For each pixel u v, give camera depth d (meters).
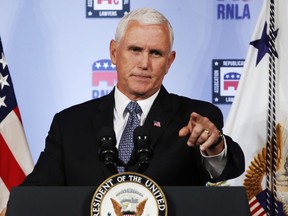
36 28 11.06
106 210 4.93
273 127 9.65
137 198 4.95
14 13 11.09
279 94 9.77
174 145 6.81
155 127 6.92
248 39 10.95
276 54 9.88
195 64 10.93
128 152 6.85
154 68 7.07
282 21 9.98
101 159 5.59
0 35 10.63
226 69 10.91
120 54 7.16
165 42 7.09
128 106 7.14
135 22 7.09
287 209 9.49
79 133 7.03
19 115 10.17
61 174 6.89
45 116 10.95
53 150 7.03
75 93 10.98
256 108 9.81
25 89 10.98
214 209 5.05
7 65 10.34
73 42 11.03
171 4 11.01
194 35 10.97
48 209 5.06
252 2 10.98
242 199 5.06
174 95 7.44
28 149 10.07
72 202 5.07
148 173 6.57
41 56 11.03
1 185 9.83
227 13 10.99
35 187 5.11
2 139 9.98
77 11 11.05
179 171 6.68
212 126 5.59
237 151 6.18
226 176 6.19
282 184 9.55
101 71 10.99
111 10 11.04
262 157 9.70
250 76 9.95
